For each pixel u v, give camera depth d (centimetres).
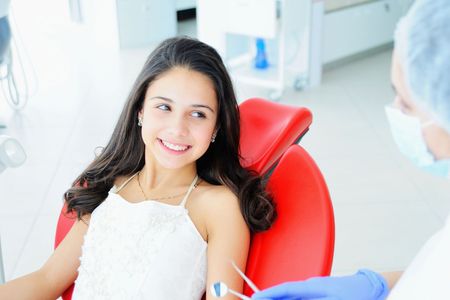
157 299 113
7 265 219
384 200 262
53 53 461
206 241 121
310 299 82
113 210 123
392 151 311
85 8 495
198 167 127
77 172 287
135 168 133
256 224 115
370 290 81
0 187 272
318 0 394
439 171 62
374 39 486
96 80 413
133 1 489
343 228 240
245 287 116
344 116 360
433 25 56
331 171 290
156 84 116
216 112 118
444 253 61
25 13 476
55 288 127
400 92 60
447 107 55
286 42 403
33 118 349
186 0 600
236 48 450
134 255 116
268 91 408
